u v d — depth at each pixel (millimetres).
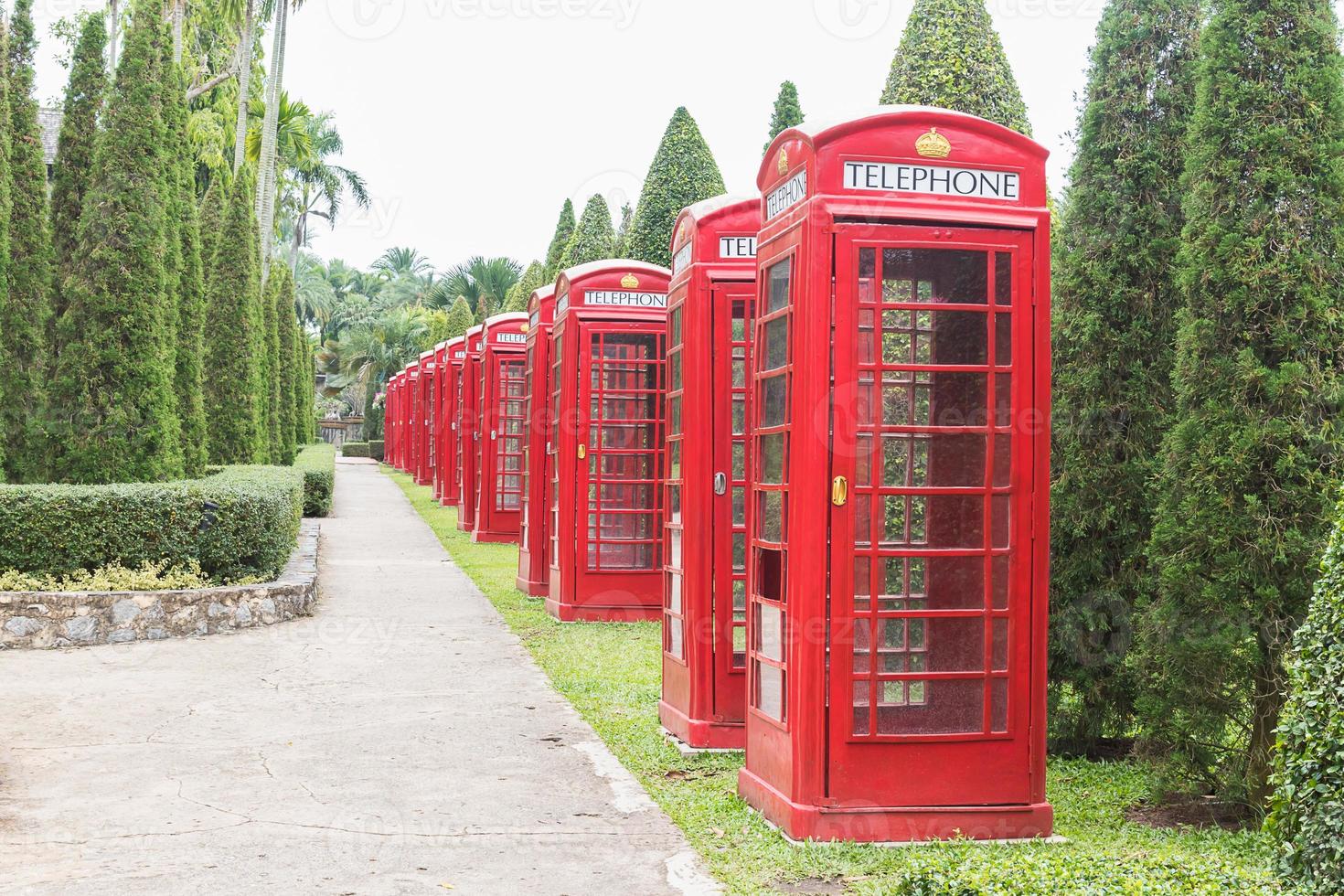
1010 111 8398
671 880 4719
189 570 11219
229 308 18938
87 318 12531
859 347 5234
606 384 11797
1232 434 5645
